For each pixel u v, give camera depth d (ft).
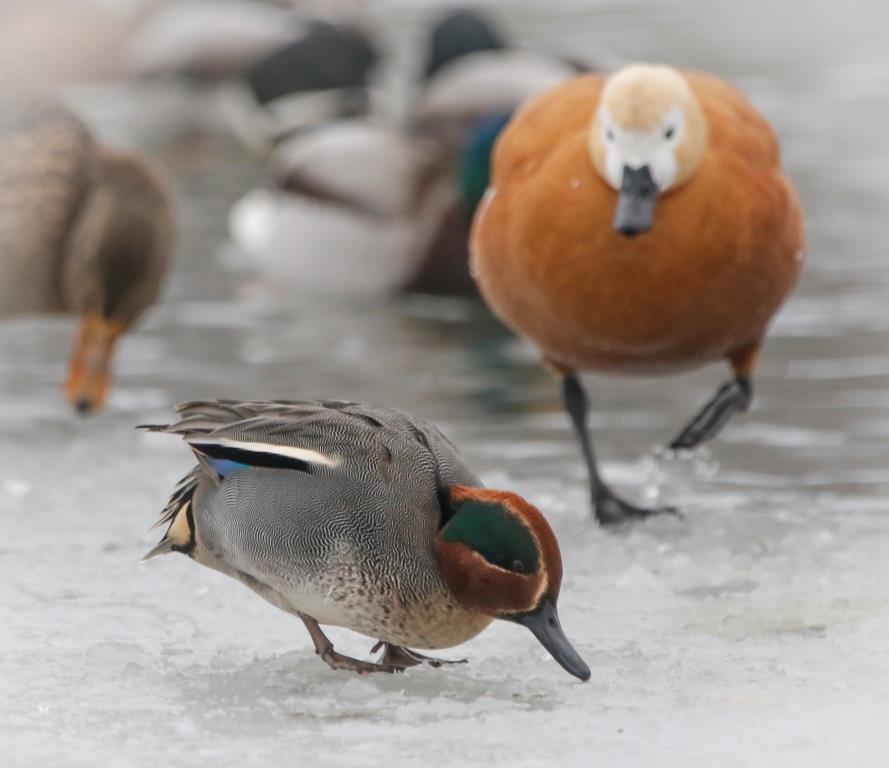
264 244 69.62
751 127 36.58
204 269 69.97
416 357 55.77
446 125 81.35
